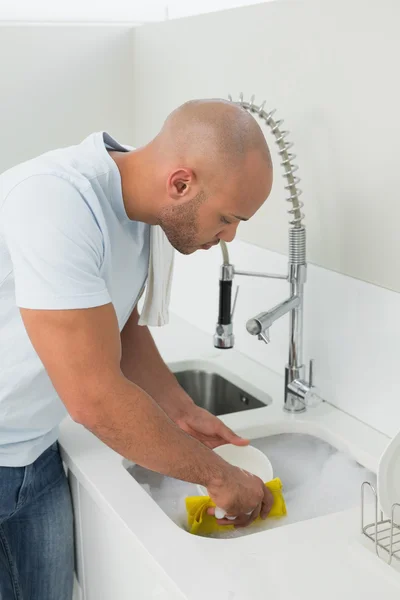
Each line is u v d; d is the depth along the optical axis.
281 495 1.38
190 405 1.56
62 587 1.57
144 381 1.59
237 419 1.61
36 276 1.12
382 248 1.46
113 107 2.34
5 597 1.53
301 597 1.07
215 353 1.97
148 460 1.20
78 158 1.26
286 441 1.61
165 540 1.20
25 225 1.13
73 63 2.25
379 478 1.15
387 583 1.10
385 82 1.39
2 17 2.30
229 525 1.35
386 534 1.21
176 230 1.26
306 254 1.67
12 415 1.33
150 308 1.51
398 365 1.46
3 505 1.40
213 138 1.17
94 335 1.13
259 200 1.22
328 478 1.48
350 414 1.61
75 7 2.37
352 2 1.43
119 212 1.29
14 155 2.25
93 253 1.17
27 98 2.22
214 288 2.04
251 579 1.11
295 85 1.62
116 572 1.37
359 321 1.54
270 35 1.67
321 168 1.58
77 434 1.56
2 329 1.26
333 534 1.22
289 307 1.55
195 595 1.07
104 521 1.39
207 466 1.24
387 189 1.42
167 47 2.11
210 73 1.92
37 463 1.48
